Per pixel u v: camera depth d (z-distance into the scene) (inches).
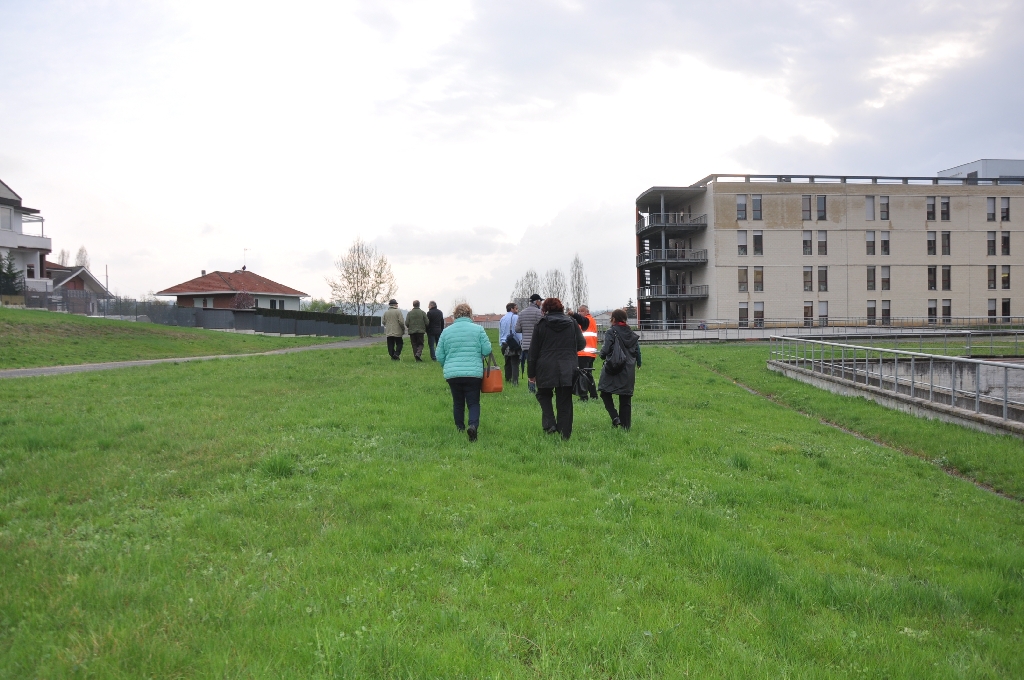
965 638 166.4
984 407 511.5
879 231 2434.8
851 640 156.9
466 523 225.8
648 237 2613.2
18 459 300.0
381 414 420.8
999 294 2503.7
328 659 133.6
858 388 652.1
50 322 1192.8
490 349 359.6
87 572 177.0
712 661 143.0
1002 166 2785.4
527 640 149.2
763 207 2373.3
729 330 2101.4
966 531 256.2
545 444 350.6
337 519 226.4
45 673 126.4
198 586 169.0
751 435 432.1
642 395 593.6
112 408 426.3
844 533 246.4
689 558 203.3
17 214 2043.6
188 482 267.3
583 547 207.5
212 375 621.9
